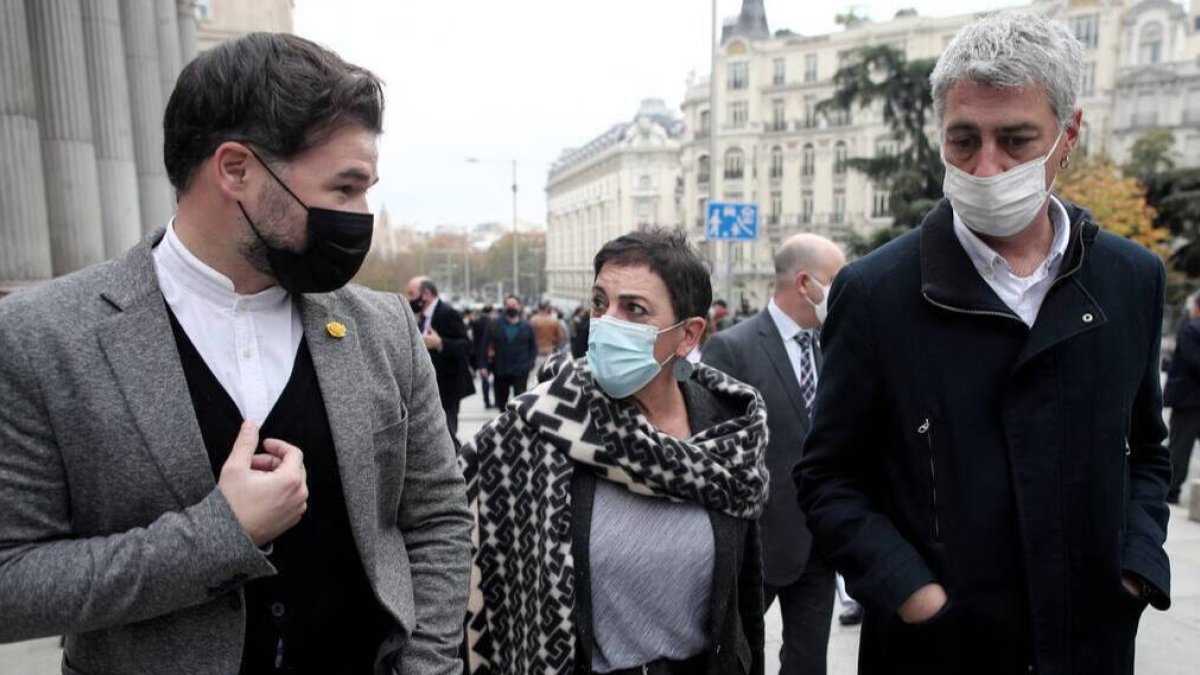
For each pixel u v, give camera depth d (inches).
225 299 47.9
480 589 68.6
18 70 249.8
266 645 47.7
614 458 64.5
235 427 46.9
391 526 55.3
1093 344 57.2
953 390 58.2
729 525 67.9
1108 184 992.9
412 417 57.3
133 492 43.4
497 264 4284.0
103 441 42.8
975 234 59.7
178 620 44.8
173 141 45.8
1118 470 57.4
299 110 44.3
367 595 51.9
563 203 4500.5
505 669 67.6
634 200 3380.9
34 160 254.5
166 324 45.7
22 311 42.5
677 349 70.1
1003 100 54.3
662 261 66.7
